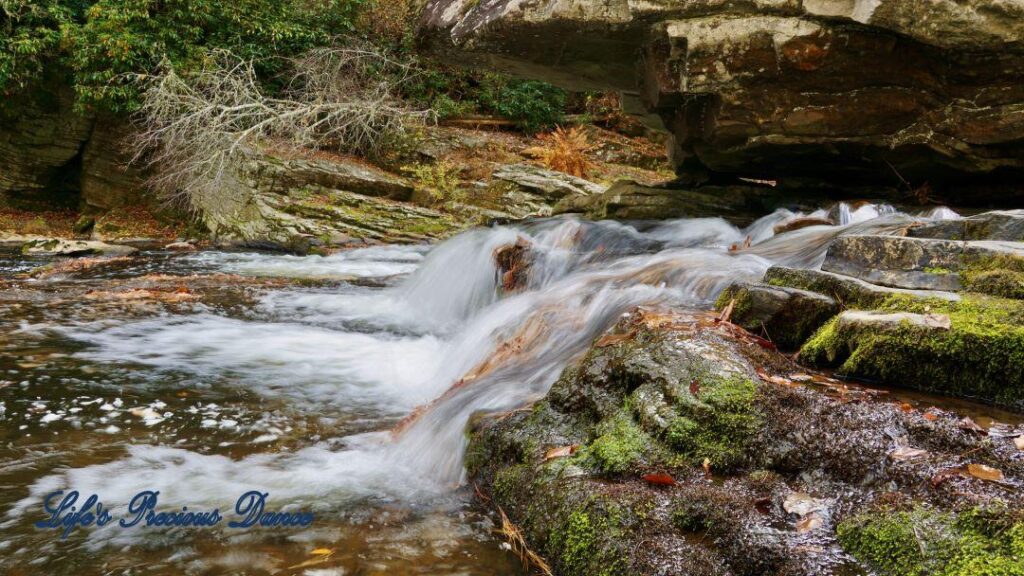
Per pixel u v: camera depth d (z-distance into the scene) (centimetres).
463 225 1335
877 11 543
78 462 292
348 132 1591
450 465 292
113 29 1352
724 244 673
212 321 582
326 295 728
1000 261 304
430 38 766
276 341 519
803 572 177
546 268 634
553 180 1463
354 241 1237
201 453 306
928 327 275
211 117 1357
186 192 1345
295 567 217
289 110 1423
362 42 1700
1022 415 248
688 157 902
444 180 1471
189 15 1443
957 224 365
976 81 582
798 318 325
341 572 215
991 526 173
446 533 240
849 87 609
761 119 633
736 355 270
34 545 227
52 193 1522
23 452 299
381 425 349
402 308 679
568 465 243
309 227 1241
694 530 202
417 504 262
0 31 1360
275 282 816
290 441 323
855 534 186
